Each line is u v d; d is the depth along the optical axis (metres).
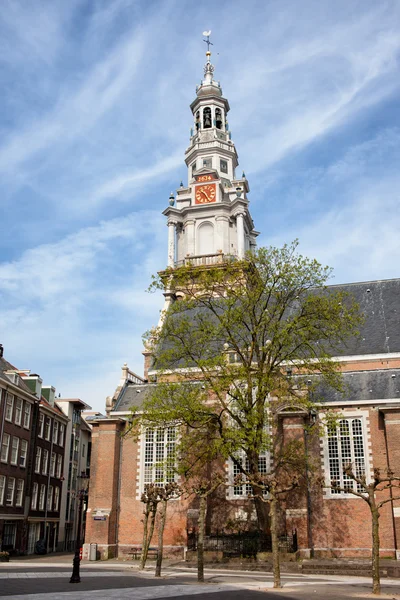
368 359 42.28
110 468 39.69
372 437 36.53
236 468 38.62
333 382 35.06
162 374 36.59
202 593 19.48
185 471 33.22
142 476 39.75
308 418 37.81
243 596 18.61
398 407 35.38
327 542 35.38
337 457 36.81
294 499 34.91
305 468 35.47
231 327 35.44
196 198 62.75
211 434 35.44
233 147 67.94
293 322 34.03
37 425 58.59
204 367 37.47
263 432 33.34
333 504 36.03
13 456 52.75
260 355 38.84
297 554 33.56
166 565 33.53
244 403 33.12
